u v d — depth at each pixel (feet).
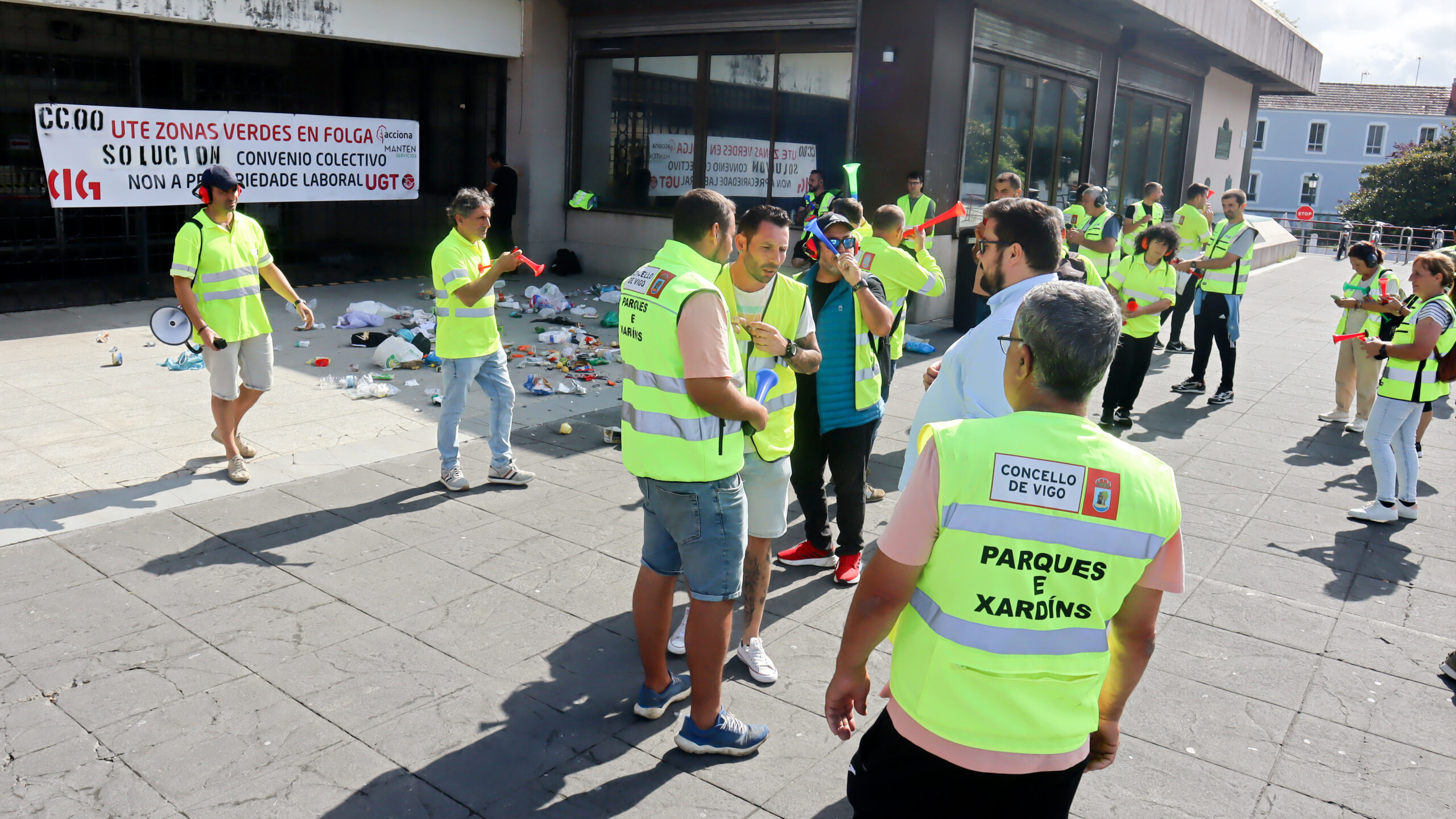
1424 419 23.44
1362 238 102.17
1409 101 169.27
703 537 10.27
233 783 9.95
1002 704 6.05
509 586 14.66
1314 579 16.08
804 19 39.19
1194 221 35.86
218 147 34.83
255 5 33.88
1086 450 5.99
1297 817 10.02
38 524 16.01
